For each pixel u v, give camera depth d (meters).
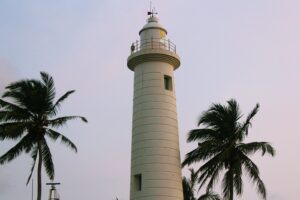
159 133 39.00
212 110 40.38
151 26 42.22
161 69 41.12
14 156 39.03
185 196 51.25
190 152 39.78
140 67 41.50
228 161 39.56
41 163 38.47
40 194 37.47
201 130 40.38
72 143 40.22
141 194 37.59
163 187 37.53
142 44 42.19
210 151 39.28
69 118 39.75
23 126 38.06
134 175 38.75
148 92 40.28
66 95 40.19
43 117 39.72
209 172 39.19
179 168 39.19
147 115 39.59
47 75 40.12
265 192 39.03
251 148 38.56
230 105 40.44
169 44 42.06
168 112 40.06
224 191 39.09
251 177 39.06
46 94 39.59
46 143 40.00
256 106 39.62
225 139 40.22
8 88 38.84
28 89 39.00
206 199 45.75
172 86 41.50
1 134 37.59
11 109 39.00
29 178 38.50
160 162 38.12
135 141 39.56
